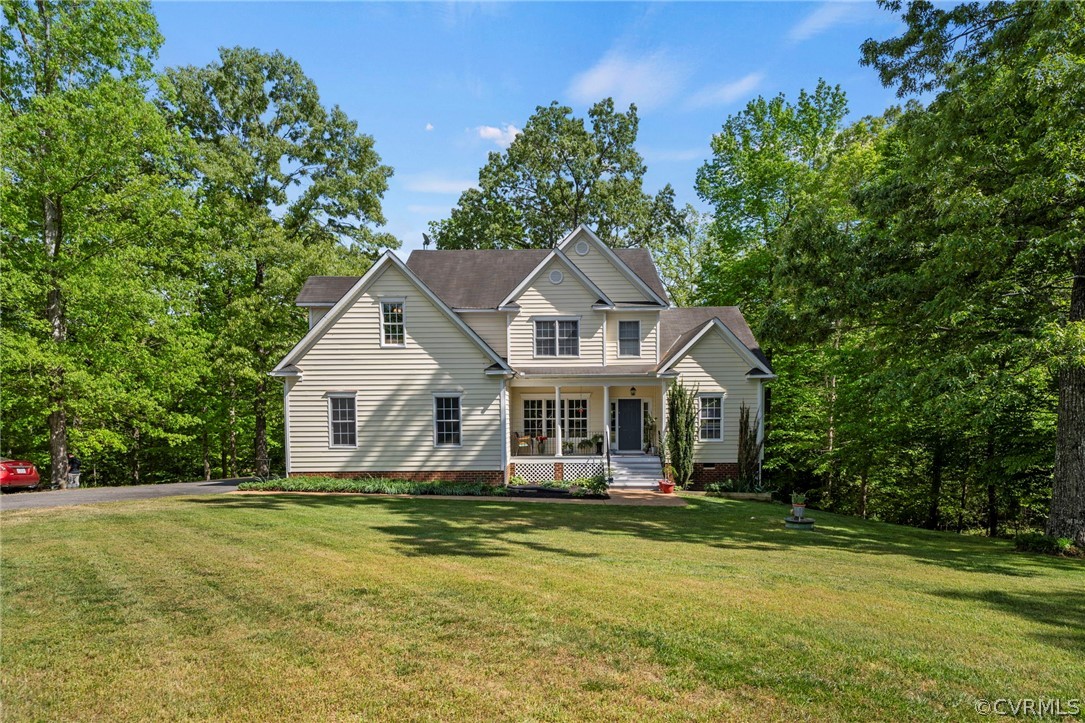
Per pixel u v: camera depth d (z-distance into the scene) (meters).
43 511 12.77
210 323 26.91
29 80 18.88
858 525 15.27
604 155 41.25
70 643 5.27
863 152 23.03
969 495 22.05
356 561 8.30
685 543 10.91
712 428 21.47
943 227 13.21
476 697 4.33
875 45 13.83
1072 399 12.36
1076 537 12.08
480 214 40.62
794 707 4.21
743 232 29.62
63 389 19.23
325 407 19.48
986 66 12.25
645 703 4.25
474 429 19.64
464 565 8.18
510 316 22.28
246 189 26.50
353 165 30.67
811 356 23.69
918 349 14.36
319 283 22.83
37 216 19.91
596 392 23.42
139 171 22.22
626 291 22.80
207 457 29.45
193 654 5.05
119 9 19.23
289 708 4.20
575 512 14.77
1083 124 10.49
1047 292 13.42
